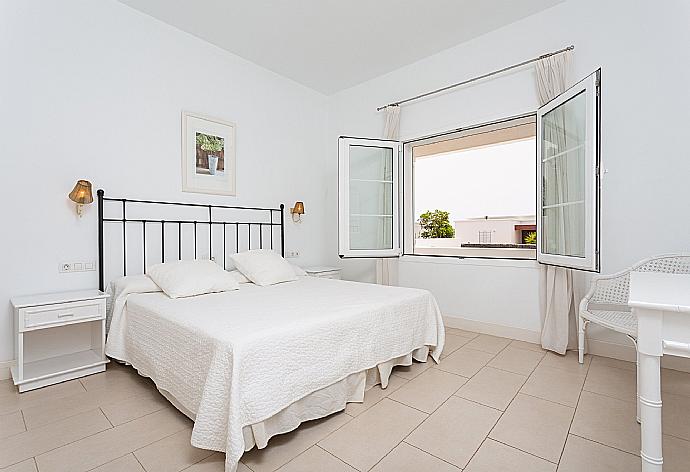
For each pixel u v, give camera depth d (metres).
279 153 4.36
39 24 2.60
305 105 4.69
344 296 2.65
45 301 2.35
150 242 3.21
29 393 2.24
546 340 3.04
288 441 1.74
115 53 2.98
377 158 4.23
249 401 1.55
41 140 2.62
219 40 3.59
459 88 3.70
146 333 2.27
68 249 2.75
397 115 4.16
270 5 3.02
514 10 3.12
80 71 2.79
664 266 2.40
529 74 3.23
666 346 1.04
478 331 3.61
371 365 2.22
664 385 2.28
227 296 2.66
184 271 2.80
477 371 2.60
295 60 4.00
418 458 1.60
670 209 2.54
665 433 1.76
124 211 3.05
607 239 2.80
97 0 2.88
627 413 1.97
